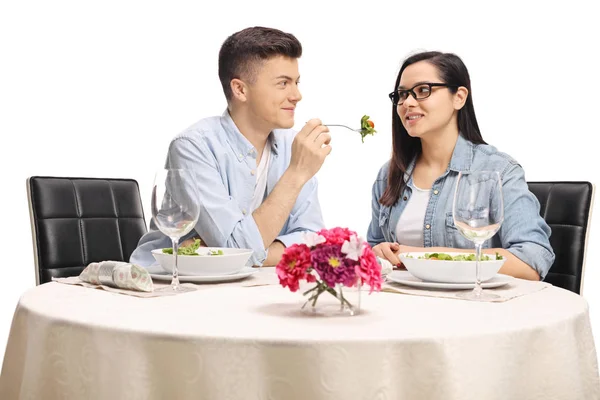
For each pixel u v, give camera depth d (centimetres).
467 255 246
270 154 332
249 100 311
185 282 247
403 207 334
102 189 353
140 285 226
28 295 223
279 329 177
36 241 328
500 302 214
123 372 178
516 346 182
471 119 329
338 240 192
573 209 321
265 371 170
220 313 195
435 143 327
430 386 172
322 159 305
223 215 292
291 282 192
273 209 298
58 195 335
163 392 175
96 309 200
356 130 316
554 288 240
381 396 169
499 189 221
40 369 195
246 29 315
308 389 169
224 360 171
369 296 223
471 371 175
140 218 363
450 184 323
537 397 188
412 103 318
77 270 336
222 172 314
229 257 245
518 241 292
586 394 206
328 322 185
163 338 175
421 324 184
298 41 313
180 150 311
